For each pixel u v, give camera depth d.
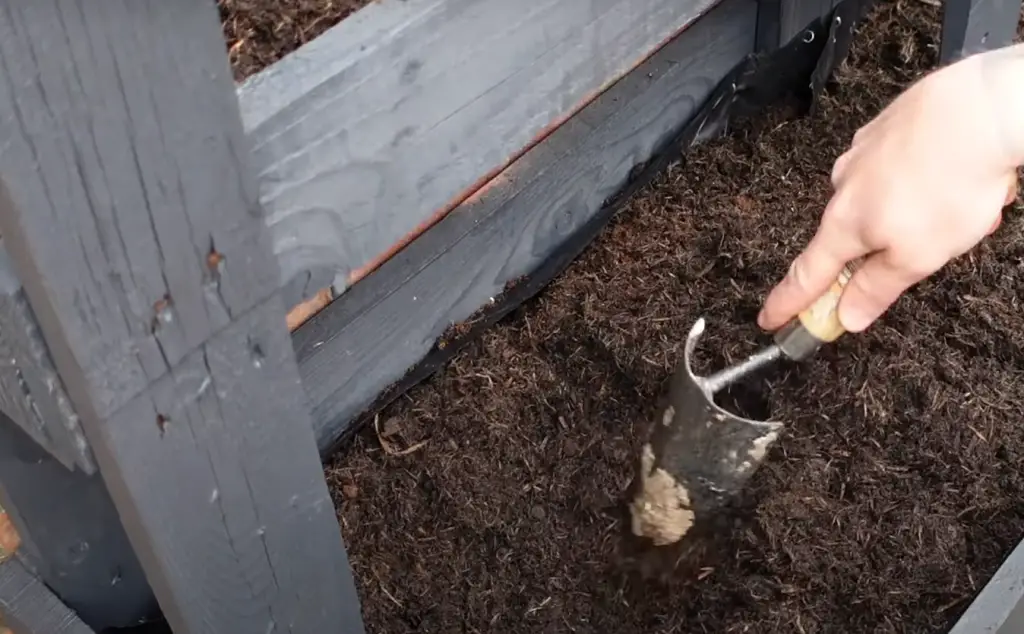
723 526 1.16
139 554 0.76
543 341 1.35
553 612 1.15
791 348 0.95
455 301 1.33
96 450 0.68
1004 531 1.18
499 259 1.35
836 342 1.31
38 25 0.49
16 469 0.94
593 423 1.28
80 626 1.06
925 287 1.37
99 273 0.58
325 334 1.17
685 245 1.44
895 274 0.85
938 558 1.16
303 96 0.75
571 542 1.20
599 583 1.17
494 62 0.89
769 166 1.53
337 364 1.21
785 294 0.93
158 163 0.57
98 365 0.61
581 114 1.37
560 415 1.29
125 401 0.63
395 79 0.82
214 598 0.80
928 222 0.81
